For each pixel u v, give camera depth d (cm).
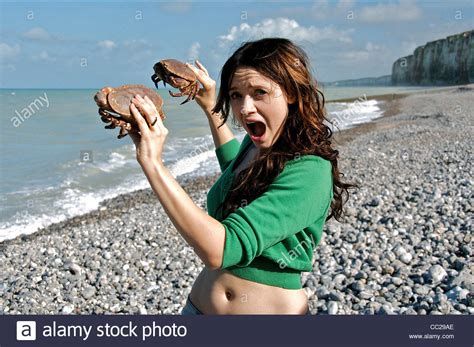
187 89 149
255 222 126
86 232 606
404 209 538
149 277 437
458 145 1045
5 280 458
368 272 374
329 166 140
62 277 448
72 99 4300
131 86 121
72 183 943
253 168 140
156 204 770
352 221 513
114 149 1361
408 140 1188
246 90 136
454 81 6388
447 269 372
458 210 526
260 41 137
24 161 1192
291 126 138
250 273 145
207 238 119
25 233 647
